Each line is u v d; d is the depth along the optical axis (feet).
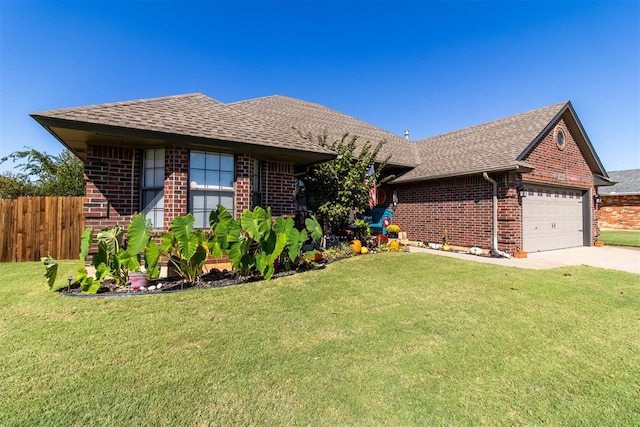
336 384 9.26
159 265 21.18
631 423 7.81
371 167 37.19
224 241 19.95
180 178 22.49
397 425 7.61
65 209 32.68
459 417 7.93
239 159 24.81
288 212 29.66
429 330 13.34
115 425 7.47
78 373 9.66
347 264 26.91
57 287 19.62
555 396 8.87
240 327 13.35
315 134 43.06
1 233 31.14
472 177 37.19
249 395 8.69
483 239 35.86
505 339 12.53
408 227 45.73
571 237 42.75
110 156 22.39
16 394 8.57
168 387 9.00
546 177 38.11
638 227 70.13
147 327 13.21
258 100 49.80
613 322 14.44
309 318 14.49
